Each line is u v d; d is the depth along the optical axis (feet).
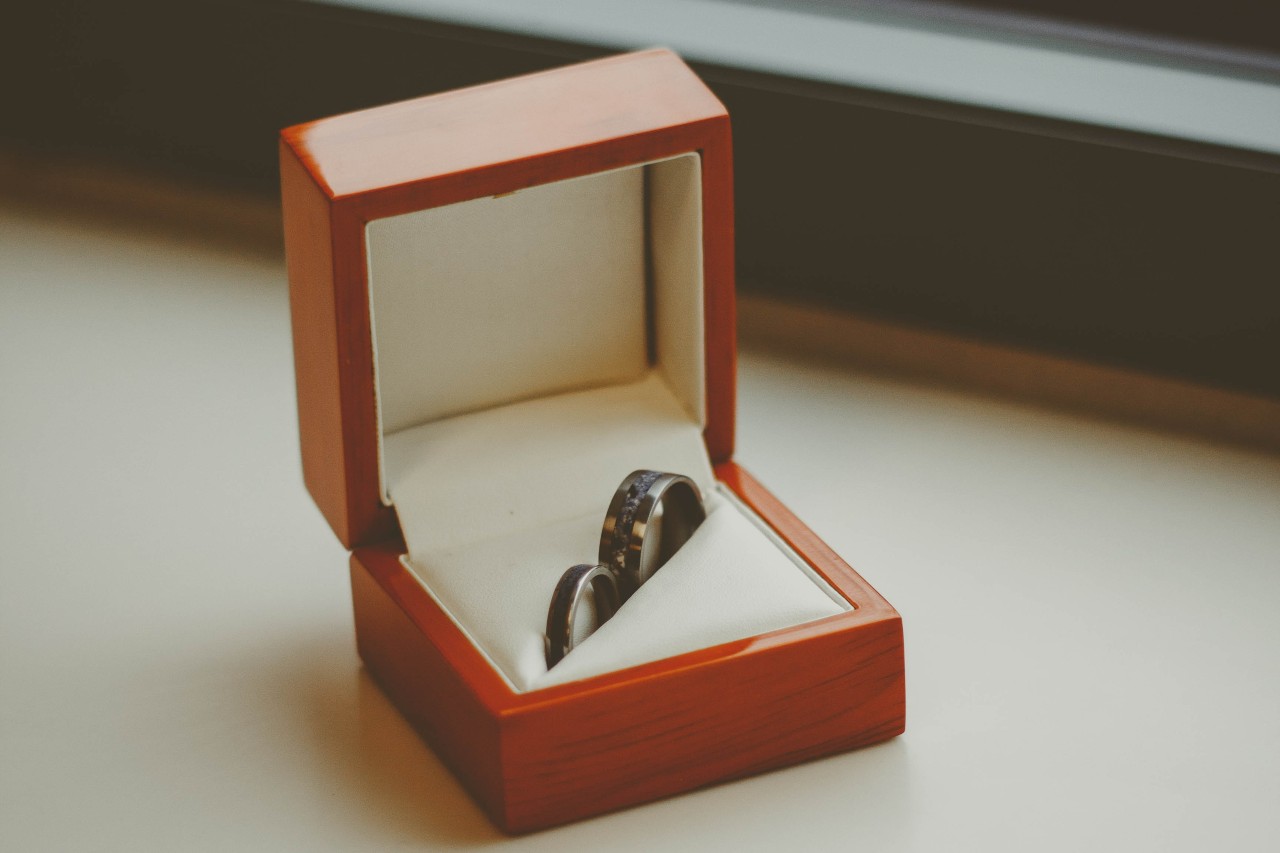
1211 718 1.58
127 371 1.94
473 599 1.55
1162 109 1.87
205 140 2.18
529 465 1.64
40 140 2.24
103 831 1.51
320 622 1.67
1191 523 1.76
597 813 1.51
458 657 1.50
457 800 1.53
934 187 1.93
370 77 2.09
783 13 2.03
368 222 1.51
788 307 2.02
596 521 1.62
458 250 1.62
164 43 2.14
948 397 1.91
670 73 1.61
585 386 1.70
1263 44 1.96
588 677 1.48
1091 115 1.86
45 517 1.77
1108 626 1.66
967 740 1.56
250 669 1.63
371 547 1.60
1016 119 1.88
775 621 1.52
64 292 2.04
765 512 1.62
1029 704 1.59
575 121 1.57
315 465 1.62
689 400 1.68
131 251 2.10
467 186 1.52
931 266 1.96
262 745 1.57
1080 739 1.56
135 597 1.69
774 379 1.93
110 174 2.22
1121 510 1.77
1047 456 1.83
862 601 1.54
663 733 1.50
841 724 1.54
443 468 1.63
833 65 1.95
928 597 1.68
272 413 1.89
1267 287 1.85
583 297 1.67
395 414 1.65
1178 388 1.90
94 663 1.63
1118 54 1.97
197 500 1.79
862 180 1.95
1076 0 2.00
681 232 1.62
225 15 2.11
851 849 1.49
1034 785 1.53
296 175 1.53
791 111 1.95
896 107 1.91
